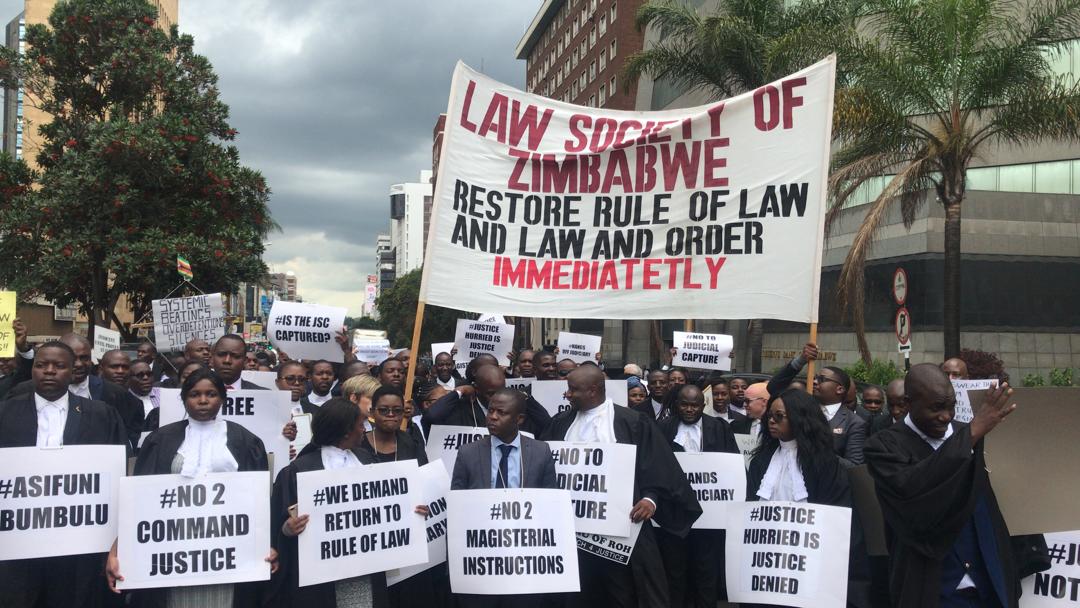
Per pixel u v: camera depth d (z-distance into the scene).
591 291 6.89
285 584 5.14
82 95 27.20
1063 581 4.45
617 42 57.53
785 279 6.49
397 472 5.25
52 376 5.47
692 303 6.71
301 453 5.36
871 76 16.62
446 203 6.91
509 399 5.48
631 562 5.75
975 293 27.11
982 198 27.45
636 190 6.91
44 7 53.28
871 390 7.96
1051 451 4.26
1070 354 27.31
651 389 8.67
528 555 5.29
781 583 5.07
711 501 6.38
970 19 16.03
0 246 25.58
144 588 4.82
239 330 67.12
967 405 6.60
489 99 7.04
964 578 4.20
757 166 6.68
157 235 25.14
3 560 4.93
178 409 6.83
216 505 4.86
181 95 26.92
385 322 99.56
